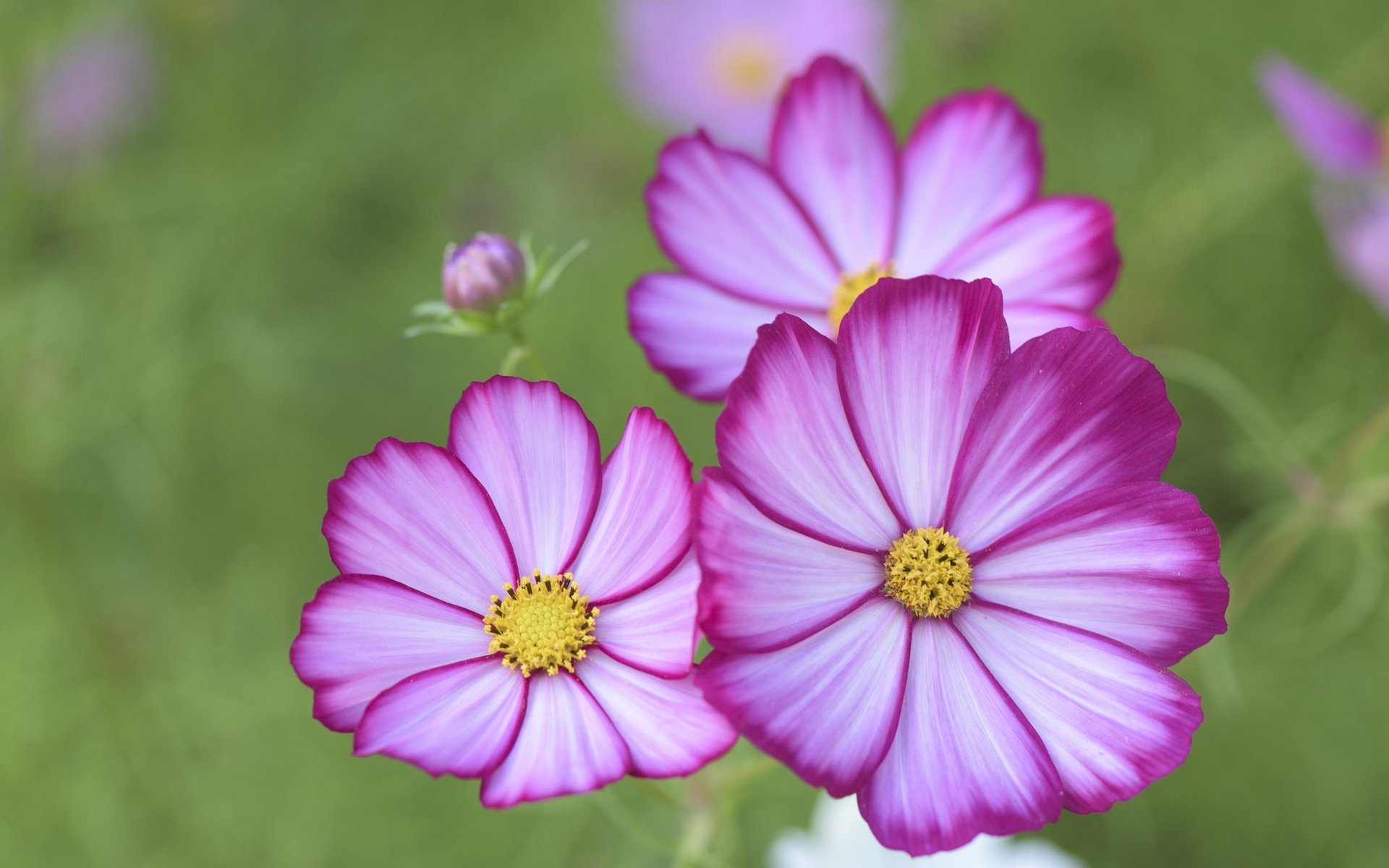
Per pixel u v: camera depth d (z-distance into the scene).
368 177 1.07
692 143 0.52
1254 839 0.81
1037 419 0.46
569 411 0.46
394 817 0.82
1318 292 0.99
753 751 0.54
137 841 0.79
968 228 0.52
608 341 0.98
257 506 0.93
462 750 0.45
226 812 0.80
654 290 0.51
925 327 0.46
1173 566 0.46
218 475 0.94
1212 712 0.83
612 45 1.07
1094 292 0.51
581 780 0.44
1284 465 0.60
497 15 1.14
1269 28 1.07
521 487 0.47
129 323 0.85
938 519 0.46
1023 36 1.05
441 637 0.46
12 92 0.74
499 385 0.46
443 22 1.12
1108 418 0.46
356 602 0.46
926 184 0.53
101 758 0.80
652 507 0.46
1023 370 0.46
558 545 0.47
